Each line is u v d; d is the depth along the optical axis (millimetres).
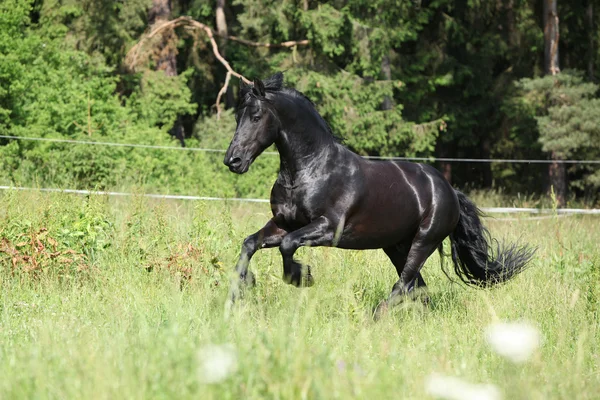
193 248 11891
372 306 10875
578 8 38156
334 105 31516
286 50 33094
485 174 41031
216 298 9141
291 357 5602
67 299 9930
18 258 11258
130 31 34406
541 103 36188
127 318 8039
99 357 5793
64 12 31734
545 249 14859
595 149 34094
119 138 24656
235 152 9148
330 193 9633
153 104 31156
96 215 12578
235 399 5109
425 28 39031
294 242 9195
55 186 19484
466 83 39625
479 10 38219
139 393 5066
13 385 5398
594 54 38688
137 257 12078
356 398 5094
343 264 12133
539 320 9820
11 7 24094
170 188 24297
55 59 26281
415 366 6602
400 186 10477
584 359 7832
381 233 10328
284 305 8422
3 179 19500
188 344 5887
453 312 10312
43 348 6461
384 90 32406
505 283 11578
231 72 32312
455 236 11633
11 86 23344
